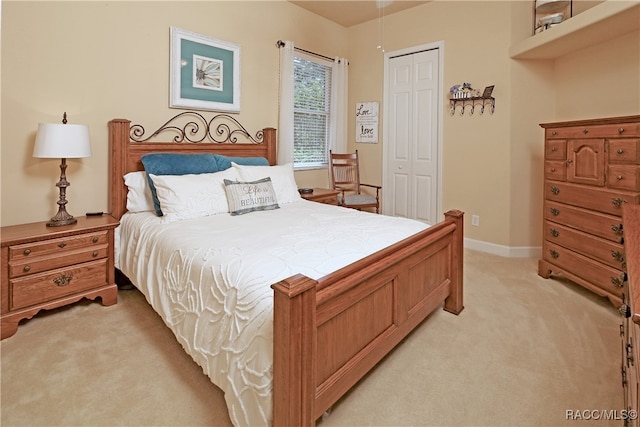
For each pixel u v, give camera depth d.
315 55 4.39
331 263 1.61
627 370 1.18
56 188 2.59
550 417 1.47
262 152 3.81
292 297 1.10
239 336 1.35
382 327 1.70
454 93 3.86
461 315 2.37
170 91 3.10
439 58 4.02
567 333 2.12
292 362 1.12
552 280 2.98
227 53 3.48
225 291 1.52
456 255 2.36
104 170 2.80
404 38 4.30
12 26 2.32
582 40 2.95
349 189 4.64
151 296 2.08
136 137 2.94
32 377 1.69
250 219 2.47
